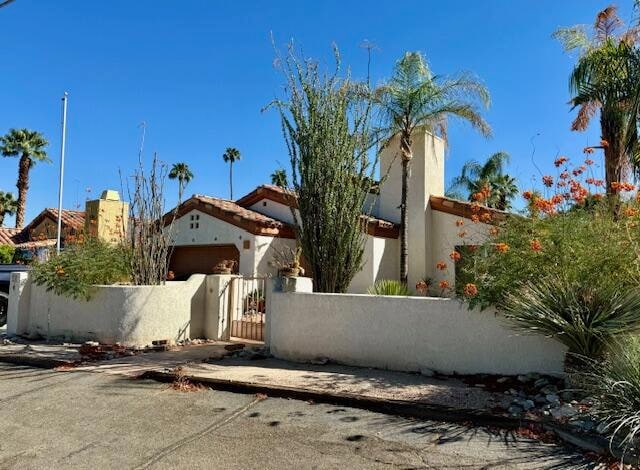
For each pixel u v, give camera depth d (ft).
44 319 35.04
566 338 19.30
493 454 14.66
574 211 23.07
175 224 57.00
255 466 13.94
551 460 14.19
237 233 51.29
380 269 49.52
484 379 21.54
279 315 27.81
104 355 28.71
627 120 35.96
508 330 21.66
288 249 51.31
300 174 31.07
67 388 22.12
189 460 14.35
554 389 19.30
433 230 51.39
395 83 48.55
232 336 35.55
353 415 18.24
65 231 50.75
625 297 18.99
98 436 16.28
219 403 19.76
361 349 25.13
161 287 33.01
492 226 26.53
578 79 40.47
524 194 23.79
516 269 21.63
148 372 24.06
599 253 20.43
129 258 34.91
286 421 17.61
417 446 15.31
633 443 14.34
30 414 18.60
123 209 43.98
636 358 15.57
